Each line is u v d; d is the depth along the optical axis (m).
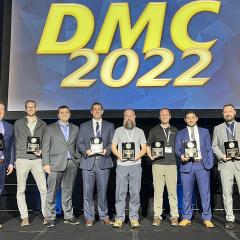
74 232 4.22
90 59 5.55
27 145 4.55
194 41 5.52
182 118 5.57
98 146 4.45
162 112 4.71
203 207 4.52
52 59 5.59
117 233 4.17
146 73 5.49
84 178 4.52
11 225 4.65
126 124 4.55
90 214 4.55
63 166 4.48
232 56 5.48
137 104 5.45
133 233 4.17
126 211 5.34
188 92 5.44
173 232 4.21
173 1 5.61
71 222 4.64
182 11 5.57
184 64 5.48
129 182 4.50
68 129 4.65
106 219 4.62
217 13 5.55
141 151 4.52
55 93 5.52
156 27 5.55
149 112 5.42
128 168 4.48
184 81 5.45
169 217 5.10
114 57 5.54
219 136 4.57
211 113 5.38
